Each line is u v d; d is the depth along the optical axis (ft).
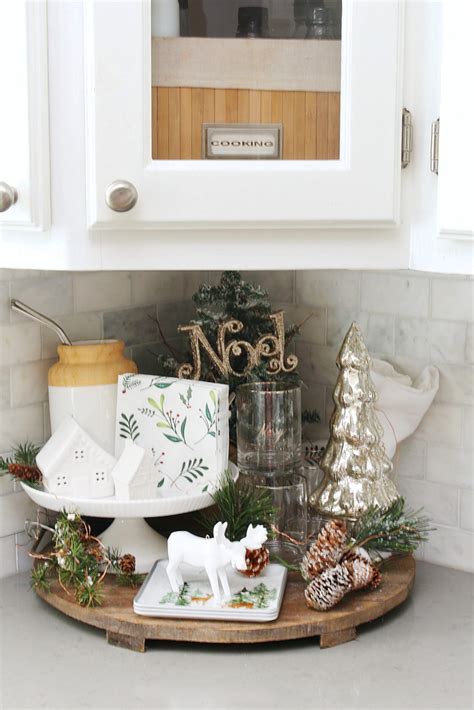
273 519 5.03
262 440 5.09
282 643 4.50
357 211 4.03
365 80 3.97
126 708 3.99
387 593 4.69
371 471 4.96
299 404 5.20
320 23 3.99
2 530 5.24
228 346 5.42
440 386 5.36
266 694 4.08
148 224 3.93
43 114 3.88
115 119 3.84
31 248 4.05
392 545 4.92
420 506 5.52
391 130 4.01
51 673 4.26
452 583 5.21
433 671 4.27
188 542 4.48
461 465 5.34
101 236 3.98
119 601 4.61
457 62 3.83
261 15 3.97
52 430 5.20
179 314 6.12
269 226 4.02
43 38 3.84
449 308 5.29
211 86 3.96
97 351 5.15
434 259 4.12
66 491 4.91
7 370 5.18
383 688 4.13
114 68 3.82
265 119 4.01
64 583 4.78
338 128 4.03
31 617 4.80
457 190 3.91
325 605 4.46
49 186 3.95
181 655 4.41
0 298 5.11
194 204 3.93
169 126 3.95
